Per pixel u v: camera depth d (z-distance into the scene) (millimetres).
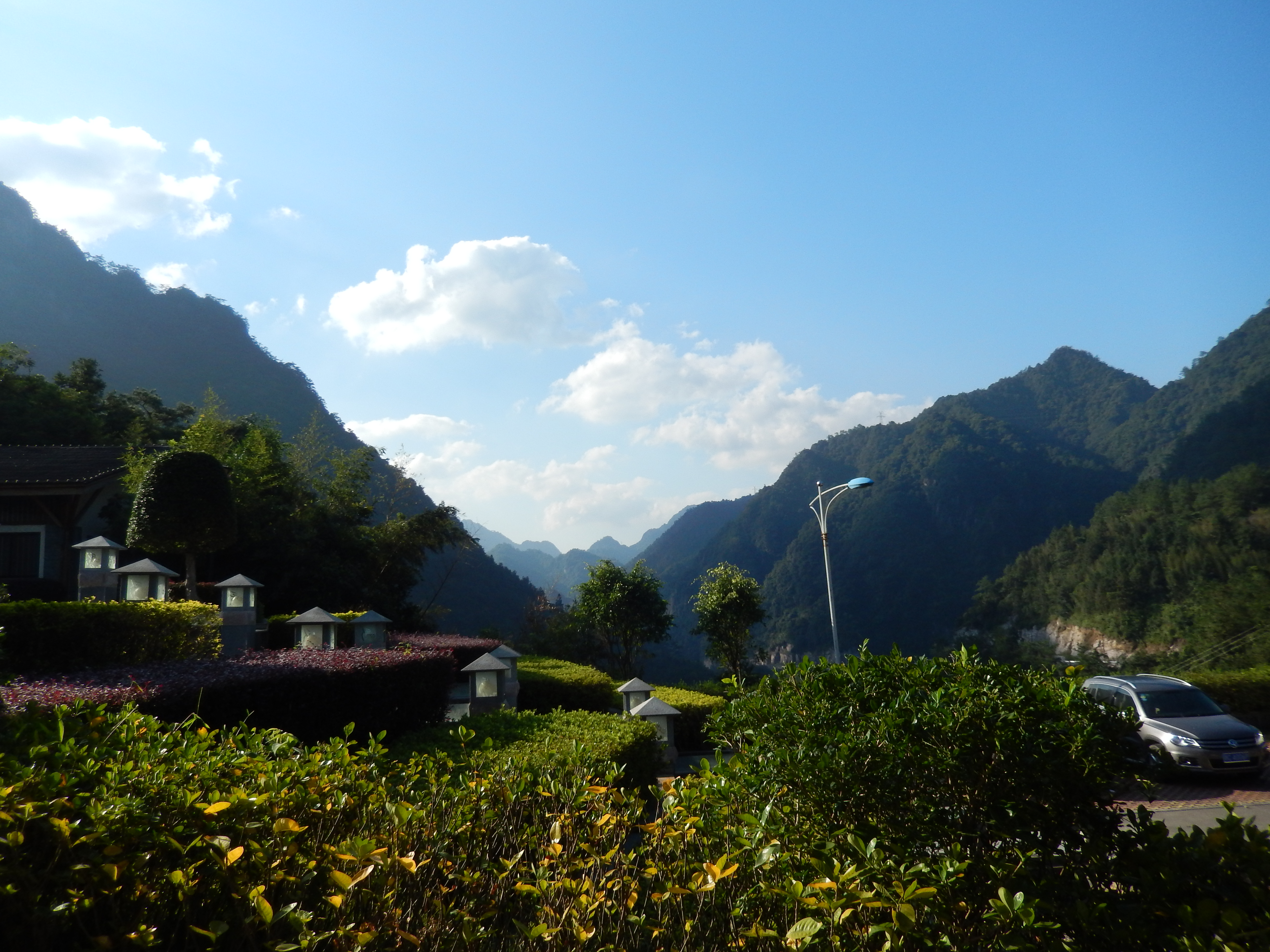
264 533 23609
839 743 3264
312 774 3189
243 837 2578
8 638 7582
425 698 9531
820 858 2734
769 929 2896
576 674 16281
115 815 2277
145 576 12281
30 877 2082
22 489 19562
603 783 4578
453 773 4629
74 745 2734
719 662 28812
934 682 3623
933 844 3080
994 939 2732
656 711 9602
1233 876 2652
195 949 2348
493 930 2982
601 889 3033
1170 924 2598
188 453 15617
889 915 2781
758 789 3424
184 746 3125
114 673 6340
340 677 7254
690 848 3311
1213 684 16406
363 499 32438
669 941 3006
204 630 11102
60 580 20234
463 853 3111
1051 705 3279
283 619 18328
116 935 2246
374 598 27250
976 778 3123
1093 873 3014
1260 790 10477
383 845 2852
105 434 34375
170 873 2344
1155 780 3572
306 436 34875
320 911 2645
